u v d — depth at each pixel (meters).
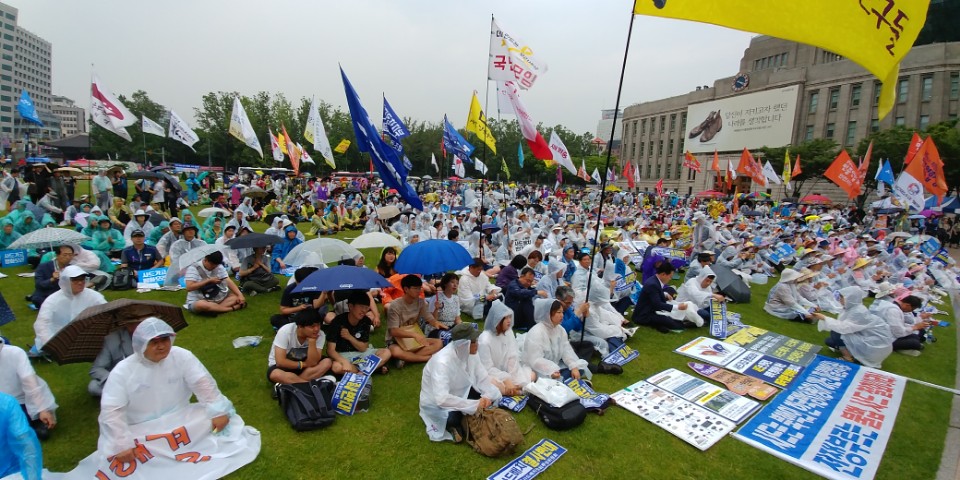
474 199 29.72
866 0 4.66
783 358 7.42
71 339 4.84
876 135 39.97
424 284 8.36
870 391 6.34
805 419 5.54
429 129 73.75
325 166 66.44
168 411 4.24
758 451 4.90
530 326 8.09
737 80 64.69
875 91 51.47
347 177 53.56
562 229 16.33
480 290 9.04
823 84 55.84
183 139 19.06
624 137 87.25
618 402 5.77
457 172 19.44
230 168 64.44
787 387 6.38
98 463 3.92
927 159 16.38
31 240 8.33
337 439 4.77
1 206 17.88
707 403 5.82
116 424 3.89
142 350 4.01
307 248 8.54
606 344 7.16
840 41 4.84
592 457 4.66
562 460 4.58
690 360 7.25
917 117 49.06
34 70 83.81
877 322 7.23
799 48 66.81
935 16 57.59
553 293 8.58
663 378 6.47
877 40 4.67
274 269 11.69
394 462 4.45
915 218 26.62
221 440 4.38
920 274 12.76
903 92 50.16
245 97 61.59
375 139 7.93
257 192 23.20
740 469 4.58
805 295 10.73
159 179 20.55
